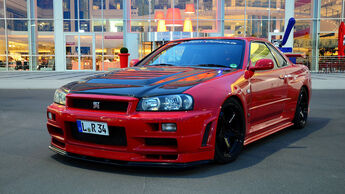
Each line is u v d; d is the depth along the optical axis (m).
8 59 21.72
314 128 4.70
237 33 21.89
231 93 2.95
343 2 21.16
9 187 2.44
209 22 21.77
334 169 2.87
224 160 2.97
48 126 3.12
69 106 2.87
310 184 2.51
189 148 2.62
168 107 2.59
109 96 2.68
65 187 2.43
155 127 2.58
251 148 3.58
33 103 7.18
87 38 21.81
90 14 21.69
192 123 2.60
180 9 21.67
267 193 2.33
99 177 2.63
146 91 2.69
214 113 2.77
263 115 3.64
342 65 18.75
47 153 3.34
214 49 3.70
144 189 2.39
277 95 3.88
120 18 21.69
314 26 21.44
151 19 21.70
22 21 21.61
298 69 4.56
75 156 2.89
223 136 2.96
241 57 3.50
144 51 21.42
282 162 3.07
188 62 3.63
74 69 21.92
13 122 5.04
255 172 2.78
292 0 21.41
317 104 7.10
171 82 2.85
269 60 3.36
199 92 2.71
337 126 4.83
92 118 2.69
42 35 21.73
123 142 2.68
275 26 21.75
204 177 2.64
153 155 2.67
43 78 14.53
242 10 21.70
